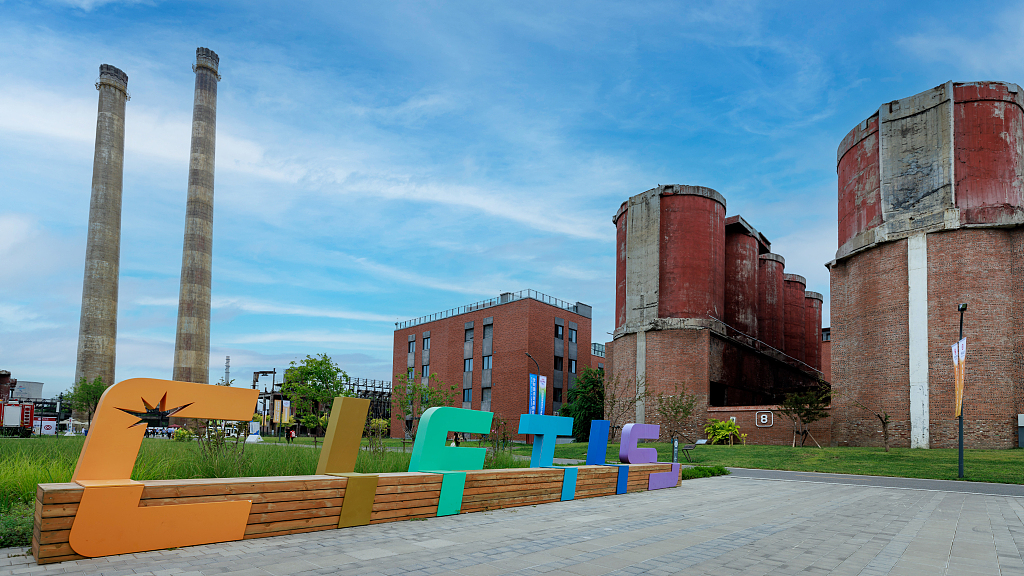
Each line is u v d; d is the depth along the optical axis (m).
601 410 51.09
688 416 42.72
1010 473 22.02
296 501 7.97
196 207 77.88
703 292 46.62
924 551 8.06
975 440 29.28
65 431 62.78
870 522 10.74
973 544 8.63
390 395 75.44
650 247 48.38
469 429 11.02
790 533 9.30
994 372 29.41
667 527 9.54
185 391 7.47
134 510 6.58
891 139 34.16
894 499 14.91
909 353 31.94
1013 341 29.56
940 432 30.30
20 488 8.99
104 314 79.94
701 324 45.19
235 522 7.36
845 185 38.03
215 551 6.77
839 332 37.19
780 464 27.14
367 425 17.23
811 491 16.59
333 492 8.38
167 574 5.75
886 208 33.88
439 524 9.12
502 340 59.72
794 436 38.50
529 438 55.38
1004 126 31.36
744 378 51.09
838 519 11.04
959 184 31.44
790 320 67.69
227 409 7.82
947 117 31.97
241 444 12.37
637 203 49.97
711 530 9.38
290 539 7.57
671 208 48.22
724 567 6.83
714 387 46.50
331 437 8.91
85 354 77.94
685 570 6.62
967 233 30.83
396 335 75.19
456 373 64.75
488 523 9.36
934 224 31.72
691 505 12.63
